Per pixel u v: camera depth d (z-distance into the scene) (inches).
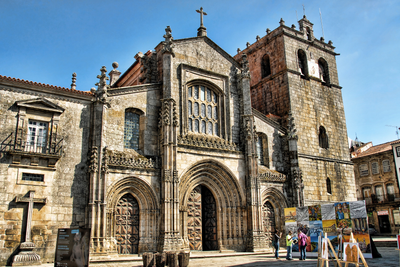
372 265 898.7
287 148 1718.8
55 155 1106.1
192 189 1414.9
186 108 1453.0
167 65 1398.9
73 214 1115.9
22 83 1112.8
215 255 1263.5
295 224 1208.2
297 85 1935.3
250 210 1466.5
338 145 2004.2
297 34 2043.6
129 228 1240.2
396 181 2674.7
